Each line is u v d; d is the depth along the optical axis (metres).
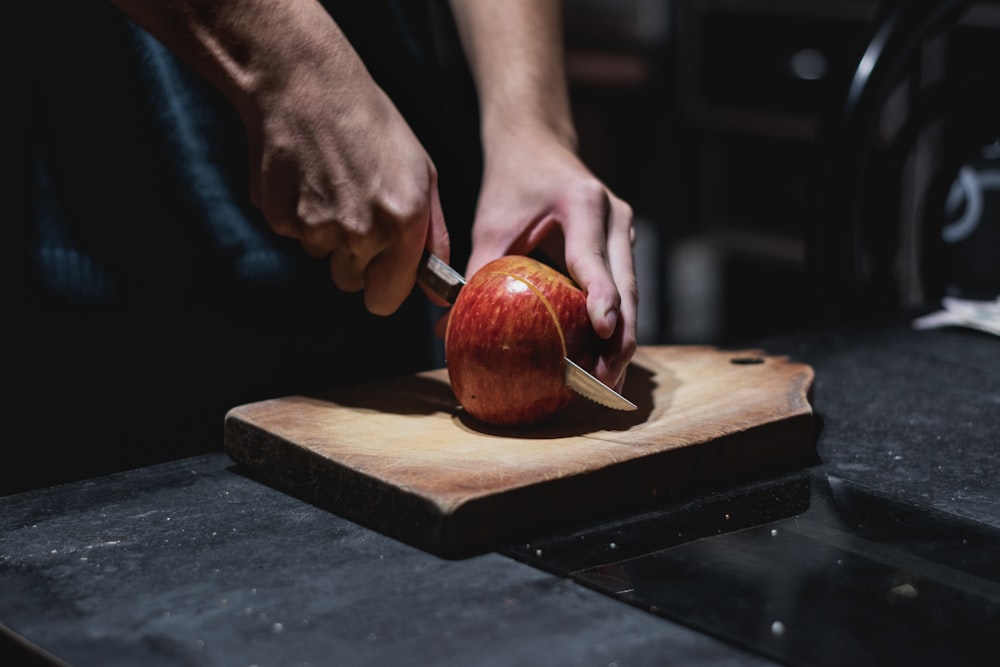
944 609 0.66
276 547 0.77
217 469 0.92
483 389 0.89
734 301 2.80
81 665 0.62
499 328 0.88
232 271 1.12
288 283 1.14
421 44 1.25
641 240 3.00
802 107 2.49
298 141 0.89
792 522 0.79
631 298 0.95
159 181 1.11
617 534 0.77
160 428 1.16
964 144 1.30
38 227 1.09
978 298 1.36
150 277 1.12
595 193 1.00
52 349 1.12
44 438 1.14
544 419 0.91
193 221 1.12
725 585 0.69
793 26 2.47
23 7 1.05
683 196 2.85
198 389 1.16
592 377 0.88
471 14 1.17
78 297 1.10
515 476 0.79
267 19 0.87
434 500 0.74
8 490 1.14
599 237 0.97
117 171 1.10
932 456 0.92
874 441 0.95
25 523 0.81
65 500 0.85
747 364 1.08
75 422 1.14
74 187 1.10
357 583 0.71
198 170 1.11
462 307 0.91
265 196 0.93
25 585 0.71
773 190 2.65
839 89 1.25
